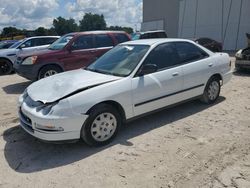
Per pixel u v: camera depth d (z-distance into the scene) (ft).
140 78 15.89
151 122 17.90
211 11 85.97
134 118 16.07
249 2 75.15
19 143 15.55
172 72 17.51
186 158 13.19
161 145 14.62
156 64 17.01
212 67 20.31
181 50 18.81
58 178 11.99
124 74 15.85
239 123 17.44
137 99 15.76
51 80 16.20
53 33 242.17
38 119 13.25
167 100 17.47
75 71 17.88
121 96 14.97
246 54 34.91
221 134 15.80
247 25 76.48
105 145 14.83
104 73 16.57
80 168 12.69
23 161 13.53
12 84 33.37
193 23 93.25
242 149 13.91
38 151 14.52
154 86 16.46
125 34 33.47
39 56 28.45
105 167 12.68
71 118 13.32
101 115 14.43
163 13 110.22
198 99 21.45
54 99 13.47
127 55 17.40
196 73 19.06
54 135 13.24
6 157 13.98
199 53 19.97
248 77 32.86
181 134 15.94
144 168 12.46
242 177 11.51
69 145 14.99
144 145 14.70
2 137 16.47
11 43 58.80
